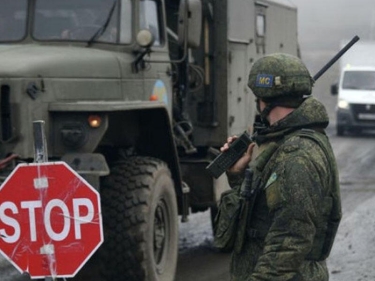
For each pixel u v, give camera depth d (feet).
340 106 89.56
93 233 16.28
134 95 27.78
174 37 32.76
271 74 13.20
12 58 24.81
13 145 23.99
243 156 14.06
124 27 27.91
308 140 12.83
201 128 33.96
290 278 12.39
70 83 25.23
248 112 37.65
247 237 13.29
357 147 76.28
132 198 25.09
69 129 24.26
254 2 39.01
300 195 12.38
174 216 27.40
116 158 27.58
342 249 33.35
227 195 13.52
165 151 28.25
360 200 45.27
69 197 16.28
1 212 16.43
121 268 25.11
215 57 33.91
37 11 27.86
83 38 27.53
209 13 33.78
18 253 16.44
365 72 92.48
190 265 31.89
